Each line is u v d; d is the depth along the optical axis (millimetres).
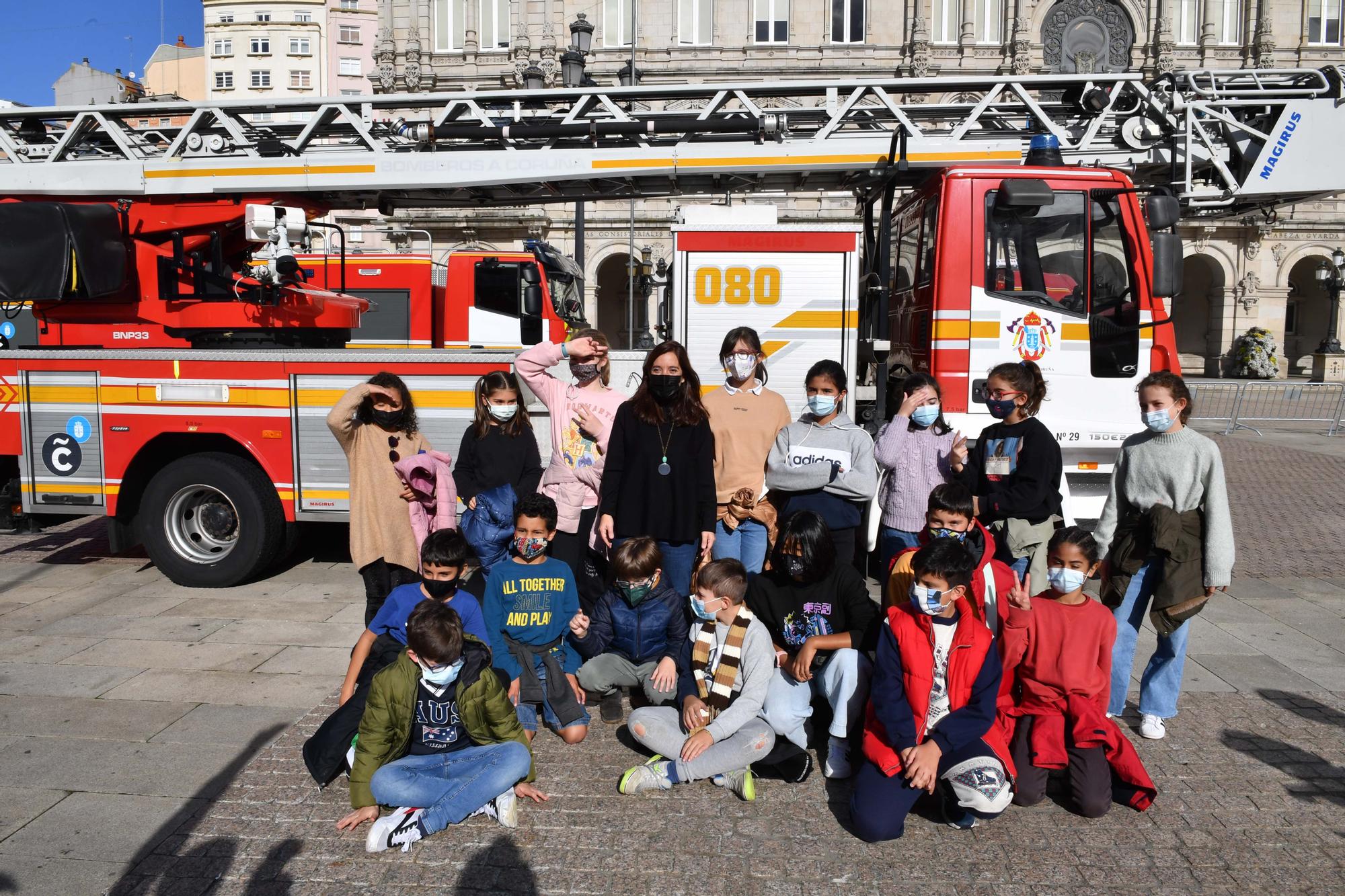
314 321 8188
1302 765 4340
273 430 6973
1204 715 4922
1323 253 36344
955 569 3670
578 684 4793
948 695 3842
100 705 4988
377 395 5148
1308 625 6617
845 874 3455
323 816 3852
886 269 7195
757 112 8172
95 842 3646
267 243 7980
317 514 6996
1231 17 35156
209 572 7156
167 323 8086
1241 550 9102
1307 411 22125
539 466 5445
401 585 4875
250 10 67875
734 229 6883
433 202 9070
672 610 4691
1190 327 40531
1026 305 6734
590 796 4047
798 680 4242
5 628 6262
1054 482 4785
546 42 34750
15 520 7445
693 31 34594
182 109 8430
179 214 8242
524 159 8297
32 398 7180
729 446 5289
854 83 8016
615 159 8211
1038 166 6859
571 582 4730
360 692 4188
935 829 3791
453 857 3551
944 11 34594
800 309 6914
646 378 4883
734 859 3553
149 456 7395
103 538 9234
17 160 8484
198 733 4652
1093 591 7516
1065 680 3902
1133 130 7812
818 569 4391
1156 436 4590
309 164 8250
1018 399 4836
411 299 12172
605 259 35219
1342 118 7543
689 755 4035
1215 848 3633
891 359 8320
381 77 35844
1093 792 3840
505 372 5453
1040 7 34344
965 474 5012
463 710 3816
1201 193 7742
